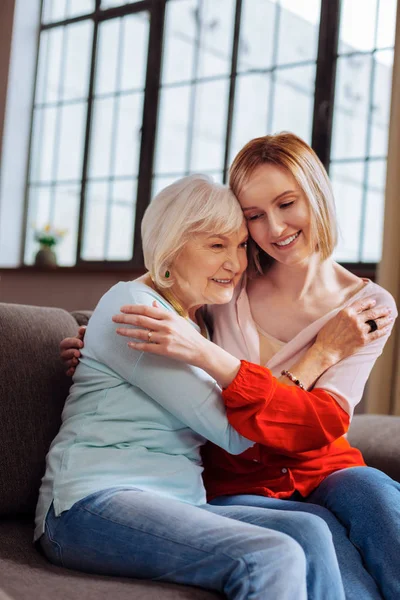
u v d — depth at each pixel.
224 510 1.67
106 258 6.07
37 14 6.66
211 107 5.48
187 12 5.66
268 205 1.86
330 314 1.93
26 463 1.87
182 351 1.68
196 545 1.45
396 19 3.64
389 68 4.48
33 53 6.66
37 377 1.93
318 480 1.89
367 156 4.55
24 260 6.63
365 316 1.88
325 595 1.50
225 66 5.40
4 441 1.84
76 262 6.23
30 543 1.73
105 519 1.54
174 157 5.70
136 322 1.66
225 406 1.74
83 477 1.63
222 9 5.45
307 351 1.90
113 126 6.10
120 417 1.71
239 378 1.72
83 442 1.69
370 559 1.69
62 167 6.43
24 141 6.64
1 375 1.87
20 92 6.61
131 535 1.51
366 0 4.62
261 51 5.19
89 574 1.55
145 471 1.67
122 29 6.09
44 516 1.65
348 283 2.01
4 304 2.01
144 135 5.84
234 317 1.99
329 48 4.77
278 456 1.89
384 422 2.43
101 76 6.21
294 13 4.98
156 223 1.83
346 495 1.76
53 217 6.46
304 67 4.91
